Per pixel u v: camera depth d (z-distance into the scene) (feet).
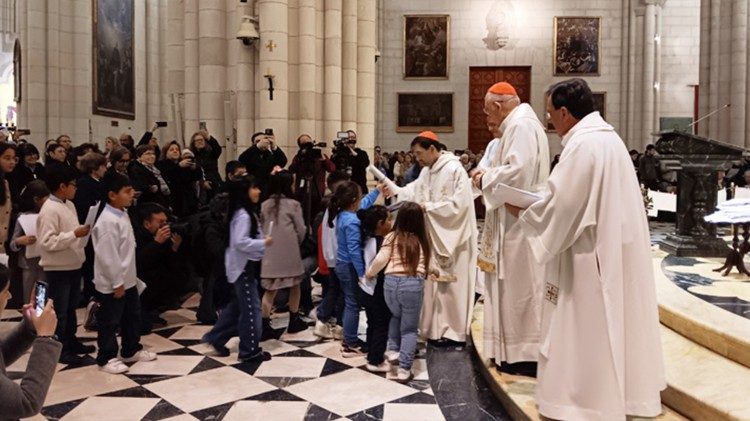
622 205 10.68
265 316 18.92
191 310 22.75
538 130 14.47
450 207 17.57
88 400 14.12
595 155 10.57
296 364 16.74
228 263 16.66
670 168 23.20
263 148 26.12
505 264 14.23
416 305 15.34
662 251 24.17
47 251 15.99
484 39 69.77
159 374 15.90
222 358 17.25
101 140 51.21
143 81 59.21
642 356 10.60
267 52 31.45
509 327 14.24
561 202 10.58
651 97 67.46
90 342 18.42
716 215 18.03
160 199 22.47
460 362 16.61
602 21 68.74
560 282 11.02
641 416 10.71
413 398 14.30
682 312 14.20
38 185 18.40
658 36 67.77
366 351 17.74
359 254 16.62
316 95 33.86
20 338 7.16
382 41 70.64
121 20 54.29
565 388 10.80
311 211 26.25
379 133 71.00
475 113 70.33
